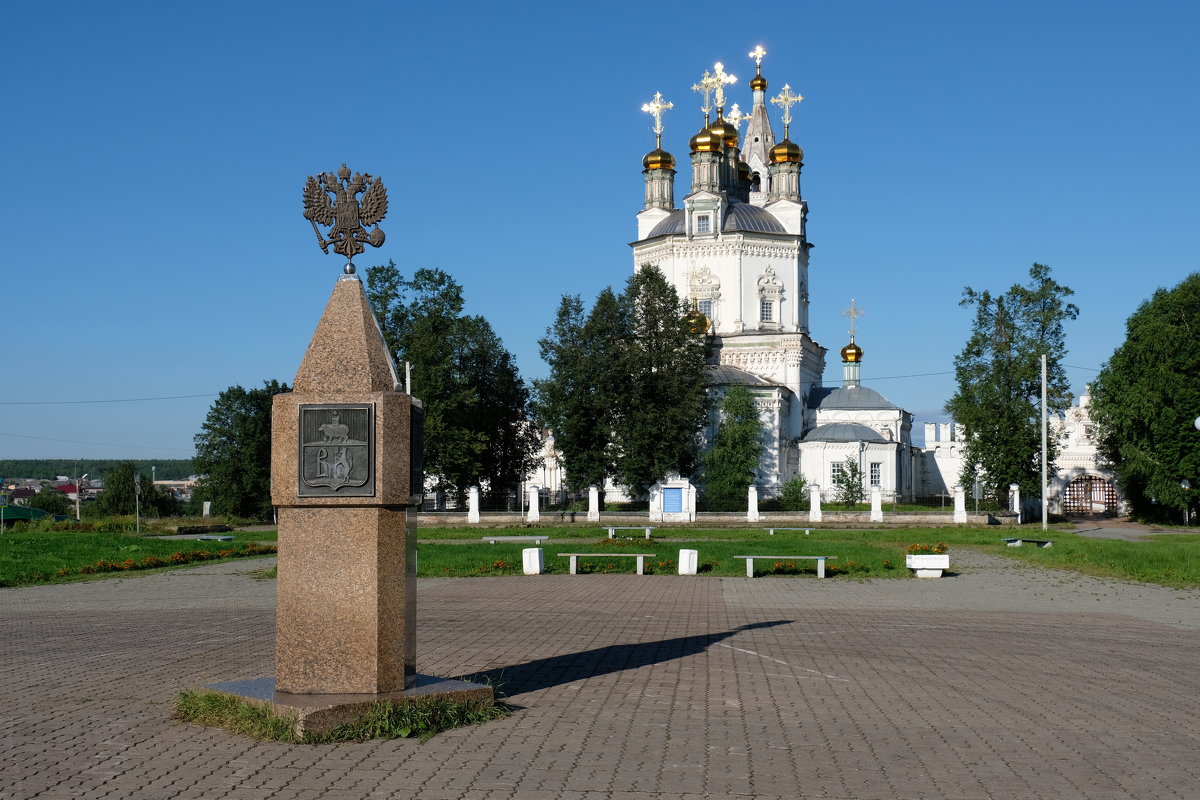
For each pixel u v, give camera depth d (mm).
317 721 9469
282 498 10227
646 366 65875
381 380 10461
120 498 90250
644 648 15117
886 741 9648
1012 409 66062
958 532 48812
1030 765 8859
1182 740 9758
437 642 15633
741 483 68125
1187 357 61281
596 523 56406
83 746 9375
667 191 84000
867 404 80438
